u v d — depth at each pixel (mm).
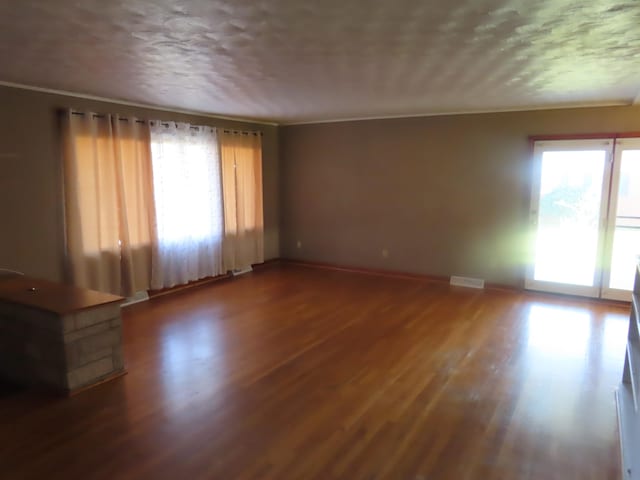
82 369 3145
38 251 4391
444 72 3539
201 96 4680
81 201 4625
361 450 2465
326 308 5062
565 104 5109
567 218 5410
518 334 4246
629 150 4977
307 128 7195
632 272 5129
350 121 6766
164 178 5477
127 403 2979
